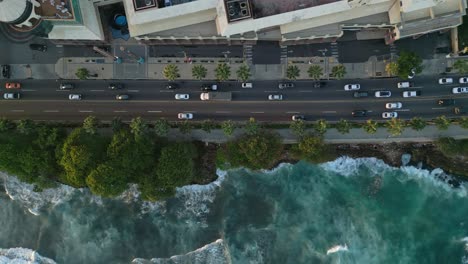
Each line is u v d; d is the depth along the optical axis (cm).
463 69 13562
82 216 15538
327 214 14975
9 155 13862
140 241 15388
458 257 14612
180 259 15175
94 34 13512
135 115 14750
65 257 15562
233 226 15150
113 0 13700
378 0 12544
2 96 14812
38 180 14312
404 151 14688
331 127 14475
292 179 15138
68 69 14725
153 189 13788
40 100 14825
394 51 14200
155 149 14062
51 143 13900
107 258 15450
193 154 14200
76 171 13625
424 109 14288
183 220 15288
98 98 14750
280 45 14325
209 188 15188
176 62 14588
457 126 14225
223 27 12675
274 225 15088
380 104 14338
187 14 12988
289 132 14575
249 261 14975
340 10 12525
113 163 13512
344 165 14925
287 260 14925
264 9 12550
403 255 14712
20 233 15638
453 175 14725
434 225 14775
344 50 14288
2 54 14775
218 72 13762
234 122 14300
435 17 12644
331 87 14400
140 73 14662
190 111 14675
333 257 14775
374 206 14912
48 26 13088
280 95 14450
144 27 13175
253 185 15225
